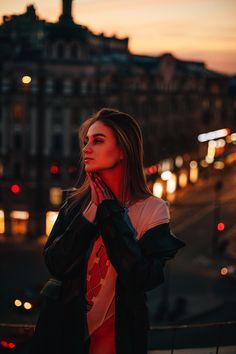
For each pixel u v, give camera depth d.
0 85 55.16
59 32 55.62
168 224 2.38
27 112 55.44
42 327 2.45
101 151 2.31
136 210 2.38
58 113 55.91
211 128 88.00
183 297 40.25
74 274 2.36
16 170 55.59
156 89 70.75
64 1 56.78
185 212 64.88
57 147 55.94
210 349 5.29
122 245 2.17
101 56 61.09
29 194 55.31
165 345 29.14
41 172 55.62
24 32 57.69
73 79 56.12
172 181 72.31
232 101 93.44
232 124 94.06
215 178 83.25
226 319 36.72
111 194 2.33
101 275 2.38
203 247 52.84
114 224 2.19
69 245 2.24
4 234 55.16
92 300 2.39
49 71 55.44
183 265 47.22
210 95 87.75
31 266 46.50
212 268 47.03
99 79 57.25
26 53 56.22
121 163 2.36
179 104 77.25
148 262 2.22
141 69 67.06
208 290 41.91
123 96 60.88
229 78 94.25
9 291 39.69
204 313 37.59
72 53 56.47
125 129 2.34
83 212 2.29
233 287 42.56
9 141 55.47
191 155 79.62
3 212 55.50
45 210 55.31
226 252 51.41
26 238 54.44
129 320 2.38
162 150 70.75
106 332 2.40
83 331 2.39
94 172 2.33
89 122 2.49
